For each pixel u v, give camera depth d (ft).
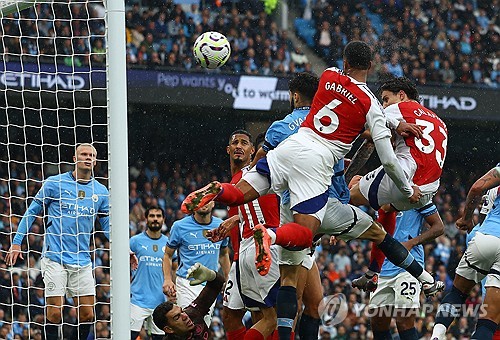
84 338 38.93
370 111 26.12
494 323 28.58
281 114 92.43
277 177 26.53
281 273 27.20
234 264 32.45
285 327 26.58
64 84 78.23
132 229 80.53
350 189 29.66
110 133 30.27
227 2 90.74
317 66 92.53
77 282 38.50
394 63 93.97
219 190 25.80
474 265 29.50
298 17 93.56
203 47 34.09
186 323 30.60
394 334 61.36
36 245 65.10
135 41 85.61
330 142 26.43
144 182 89.40
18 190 77.25
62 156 81.35
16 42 77.05
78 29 79.46
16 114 80.23
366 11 95.81
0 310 58.54
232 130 92.84
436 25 96.12
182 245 42.75
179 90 84.38
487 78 94.84
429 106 90.53
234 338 32.71
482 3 97.81
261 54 89.86
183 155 91.61
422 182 28.04
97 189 38.75
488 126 96.27
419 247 35.40
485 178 29.45
